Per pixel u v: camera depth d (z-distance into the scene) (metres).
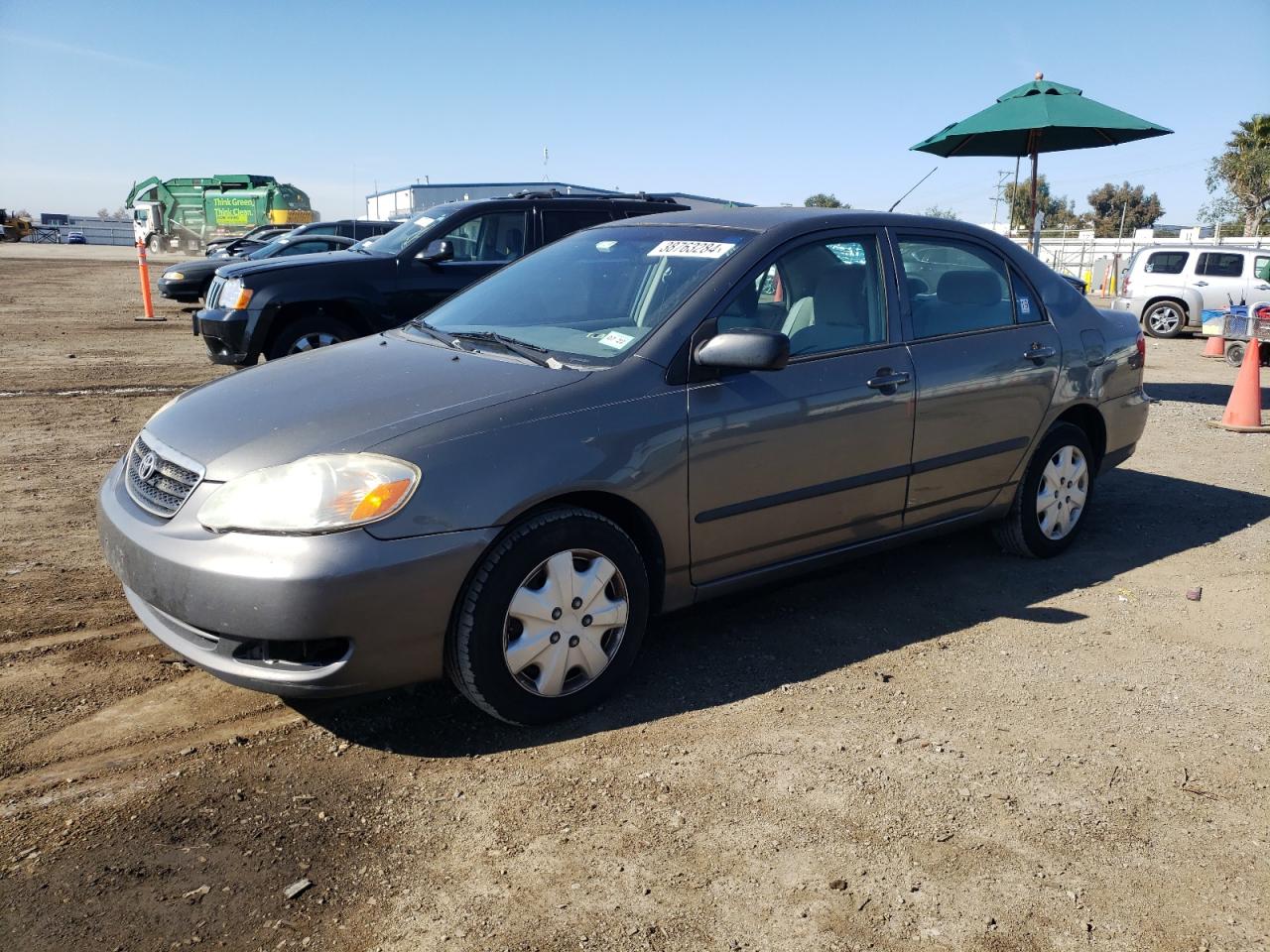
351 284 8.79
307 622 2.82
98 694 3.47
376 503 2.88
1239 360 13.63
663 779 3.00
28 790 2.88
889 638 4.10
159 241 47.22
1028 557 5.10
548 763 3.09
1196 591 4.59
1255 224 39.47
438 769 3.05
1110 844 2.74
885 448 4.09
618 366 3.47
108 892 2.45
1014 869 2.62
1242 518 5.96
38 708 3.36
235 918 2.38
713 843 2.70
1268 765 3.17
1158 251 18.91
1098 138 11.72
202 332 8.94
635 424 3.35
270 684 2.93
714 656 3.89
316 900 2.45
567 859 2.62
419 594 2.94
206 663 3.01
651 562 3.57
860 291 4.16
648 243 4.21
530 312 4.09
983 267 4.68
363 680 2.96
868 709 3.47
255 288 8.64
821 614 4.35
